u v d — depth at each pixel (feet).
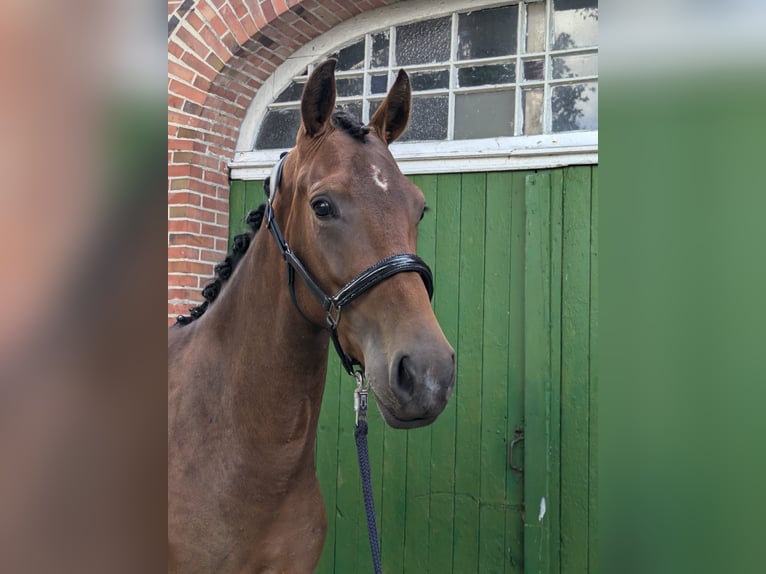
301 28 10.53
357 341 4.68
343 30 10.66
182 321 6.96
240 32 10.39
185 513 5.37
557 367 8.97
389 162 4.92
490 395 9.36
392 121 5.71
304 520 5.61
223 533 5.32
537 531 8.95
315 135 5.14
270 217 5.43
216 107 10.85
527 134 9.57
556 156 9.11
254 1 10.28
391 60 10.48
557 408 8.95
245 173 11.12
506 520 9.23
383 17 10.40
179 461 5.51
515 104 9.64
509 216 9.38
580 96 9.40
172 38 10.70
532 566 8.96
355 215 4.60
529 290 9.12
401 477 9.75
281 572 5.47
